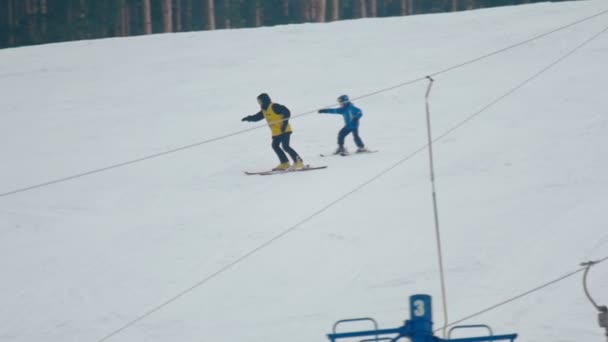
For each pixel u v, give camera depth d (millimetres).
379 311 31984
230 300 34906
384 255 38188
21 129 77125
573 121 59781
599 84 70375
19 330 33750
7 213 51250
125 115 79375
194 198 51094
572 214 40438
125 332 32656
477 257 36500
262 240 42000
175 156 63031
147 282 37875
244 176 55531
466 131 61094
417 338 22562
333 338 23609
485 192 45969
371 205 45938
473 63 86625
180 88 88812
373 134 63844
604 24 96312
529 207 42406
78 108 83938
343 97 58344
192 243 42594
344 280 35781
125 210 50000
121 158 63906
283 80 87938
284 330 31172
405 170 52531
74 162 63844
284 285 35938
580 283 32344
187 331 32156
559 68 78938
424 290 33594
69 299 36688
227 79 91062
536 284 32844
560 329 28406
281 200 48656
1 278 40031
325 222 43875
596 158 49969
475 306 31469
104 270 39906
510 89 73438
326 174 53562
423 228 41188
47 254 43000
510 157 52625
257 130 69500
